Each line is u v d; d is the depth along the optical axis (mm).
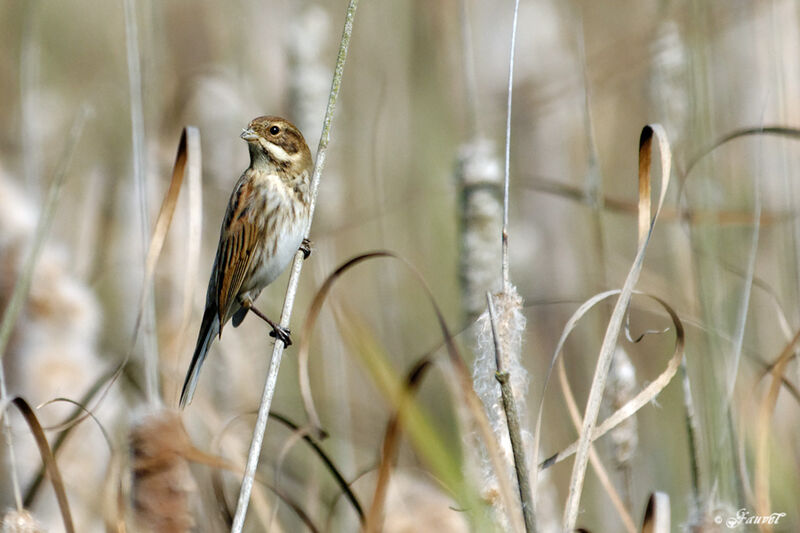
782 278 12391
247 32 16016
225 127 14414
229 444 9734
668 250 13586
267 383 7832
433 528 7793
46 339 9719
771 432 10242
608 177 15836
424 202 14992
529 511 6391
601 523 11352
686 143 12227
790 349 8156
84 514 9195
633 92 16219
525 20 16891
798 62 12195
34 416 7371
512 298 6961
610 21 17203
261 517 8539
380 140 15617
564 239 14992
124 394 9930
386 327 13820
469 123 11172
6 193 10203
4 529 7195
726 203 13430
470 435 7984
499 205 10523
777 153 12742
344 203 14609
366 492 10711
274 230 10133
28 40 12633
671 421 12578
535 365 13336
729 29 14312
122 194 13203
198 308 12391
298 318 13062
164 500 7012
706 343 10094
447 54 16047
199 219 8180
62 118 16688
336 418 11961
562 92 16219
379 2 16203
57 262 10016
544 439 12094
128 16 9750
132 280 12391
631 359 13352
